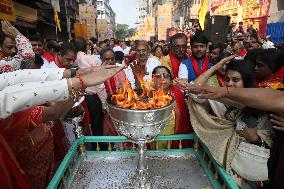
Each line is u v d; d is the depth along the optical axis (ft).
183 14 71.20
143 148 4.11
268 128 4.65
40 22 46.06
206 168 4.67
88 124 9.46
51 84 2.53
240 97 3.14
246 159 4.57
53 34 56.54
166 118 3.67
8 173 2.81
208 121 4.80
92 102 9.70
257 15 28.30
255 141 4.63
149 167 4.82
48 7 47.91
